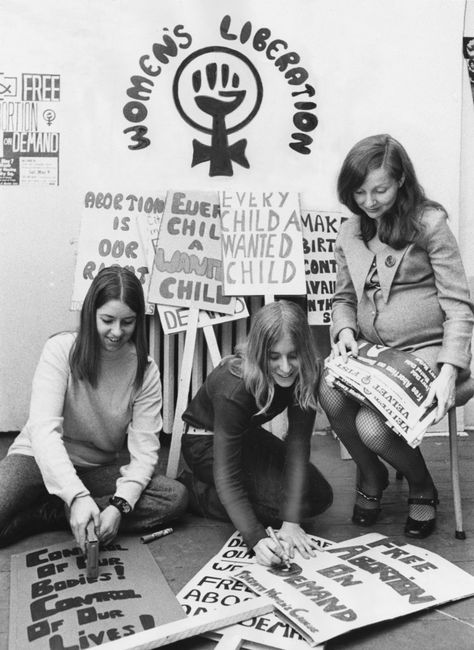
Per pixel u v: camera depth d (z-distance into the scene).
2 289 2.72
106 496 2.00
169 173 2.71
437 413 1.80
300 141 2.74
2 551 1.86
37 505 1.97
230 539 1.92
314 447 2.75
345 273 2.17
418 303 1.97
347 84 2.74
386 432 1.87
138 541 1.92
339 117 2.75
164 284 2.44
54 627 1.48
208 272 2.48
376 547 1.86
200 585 1.67
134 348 1.95
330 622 1.50
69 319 2.76
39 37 2.62
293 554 1.79
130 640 1.41
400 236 1.94
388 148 1.88
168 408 2.67
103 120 2.67
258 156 2.73
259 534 1.77
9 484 1.89
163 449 2.73
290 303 1.80
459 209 2.87
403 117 2.78
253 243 2.51
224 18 2.65
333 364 1.96
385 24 2.73
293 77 2.71
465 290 1.95
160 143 2.69
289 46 2.69
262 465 2.02
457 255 1.96
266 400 1.81
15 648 1.42
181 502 1.99
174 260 2.46
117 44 2.64
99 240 2.52
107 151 2.68
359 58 2.73
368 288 2.04
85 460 2.03
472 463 2.58
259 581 1.66
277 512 1.98
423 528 1.97
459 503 1.97
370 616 1.53
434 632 1.53
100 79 2.65
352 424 1.99
